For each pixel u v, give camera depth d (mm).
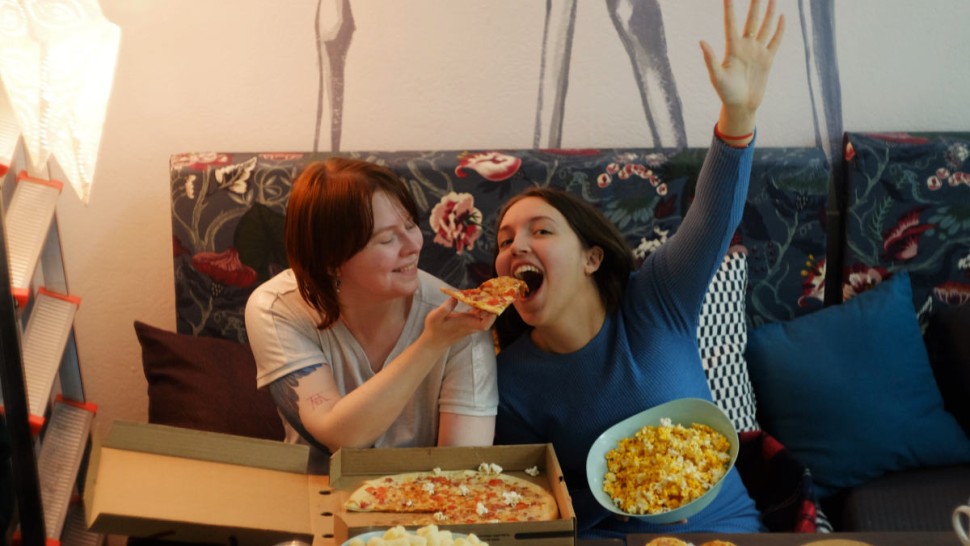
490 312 1608
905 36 2422
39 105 1681
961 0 2402
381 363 1796
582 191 2293
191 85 2404
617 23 2402
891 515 2059
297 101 2430
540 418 1848
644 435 1704
